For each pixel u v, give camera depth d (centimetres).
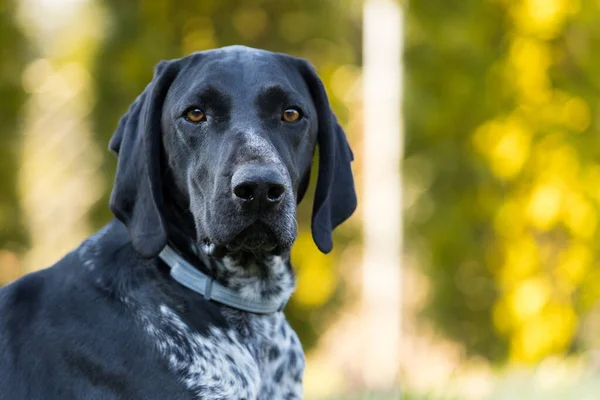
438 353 1471
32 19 1716
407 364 1465
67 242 2203
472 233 1377
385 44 1383
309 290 1453
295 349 493
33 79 1872
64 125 2234
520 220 1345
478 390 912
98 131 1401
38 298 456
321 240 493
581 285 1354
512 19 1326
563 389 880
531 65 1320
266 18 1433
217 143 451
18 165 1609
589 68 1313
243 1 1417
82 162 1744
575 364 1195
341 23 1462
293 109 473
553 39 1319
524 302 1354
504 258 1359
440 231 1377
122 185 470
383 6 1379
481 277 1391
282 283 482
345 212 508
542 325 1358
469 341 1411
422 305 1493
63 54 1825
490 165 1328
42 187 2238
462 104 1341
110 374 430
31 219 1838
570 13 1298
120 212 468
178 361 438
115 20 1395
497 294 1382
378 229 1418
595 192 1323
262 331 476
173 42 1394
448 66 1349
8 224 1606
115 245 466
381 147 1404
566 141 1316
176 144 465
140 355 433
